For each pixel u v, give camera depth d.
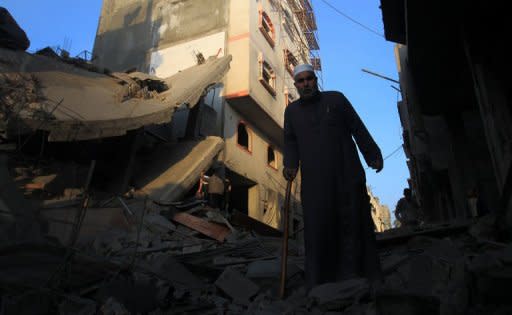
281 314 2.43
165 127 16.83
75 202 7.66
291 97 22.62
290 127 3.35
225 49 18.78
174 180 11.74
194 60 19.42
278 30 22.70
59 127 8.64
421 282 2.59
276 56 21.61
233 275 3.12
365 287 2.52
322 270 2.82
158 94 13.62
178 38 20.45
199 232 8.65
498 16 6.62
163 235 7.79
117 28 22.88
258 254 4.97
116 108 11.12
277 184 21.39
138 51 21.44
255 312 2.51
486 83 6.32
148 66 20.66
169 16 21.28
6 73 9.78
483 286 2.22
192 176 12.16
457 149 11.08
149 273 3.41
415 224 10.13
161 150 14.49
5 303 2.34
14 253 2.78
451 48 8.66
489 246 3.77
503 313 2.04
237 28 19.06
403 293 1.82
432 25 7.83
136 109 11.52
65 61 13.81
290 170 3.24
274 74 20.73
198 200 10.35
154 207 8.85
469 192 10.38
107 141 11.84
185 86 14.05
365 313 2.23
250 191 19.30
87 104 10.56
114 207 7.99
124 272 3.20
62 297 2.66
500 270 2.26
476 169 10.79
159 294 3.00
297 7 26.31
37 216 3.75
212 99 17.75
